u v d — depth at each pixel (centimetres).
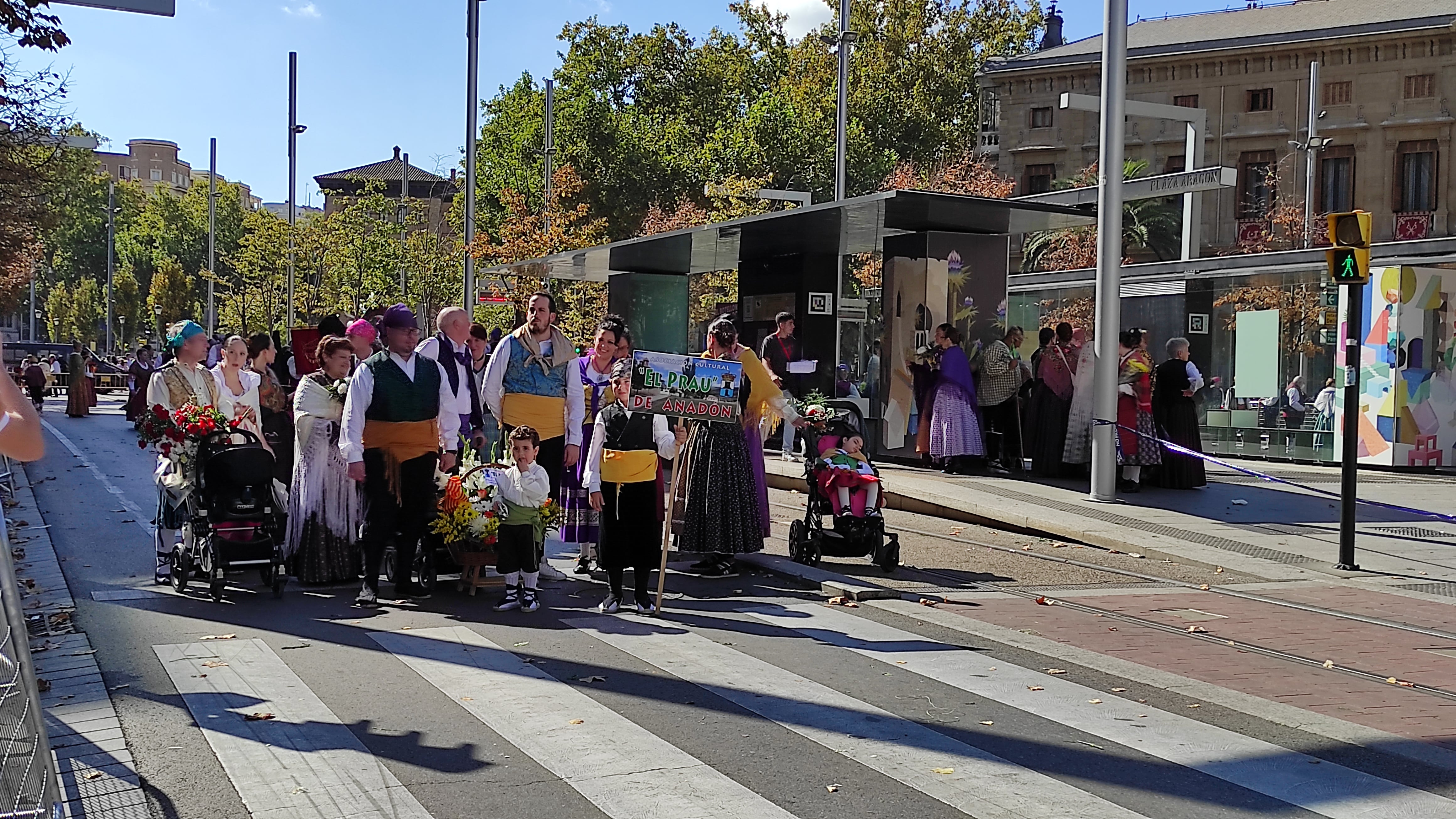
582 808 471
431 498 873
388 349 861
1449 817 474
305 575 908
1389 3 4694
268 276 4825
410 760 523
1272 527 1264
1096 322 1411
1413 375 1897
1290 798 492
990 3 5816
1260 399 2084
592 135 5491
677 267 2370
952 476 1605
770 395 996
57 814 355
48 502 1445
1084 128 5034
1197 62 4825
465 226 2616
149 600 864
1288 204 4675
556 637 759
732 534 975
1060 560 1099
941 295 1728
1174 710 616
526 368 943
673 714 595
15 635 338
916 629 796
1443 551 1160
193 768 513
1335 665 720
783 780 503
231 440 876
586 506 976
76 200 8925
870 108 5397
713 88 5962
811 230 1769
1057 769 522
